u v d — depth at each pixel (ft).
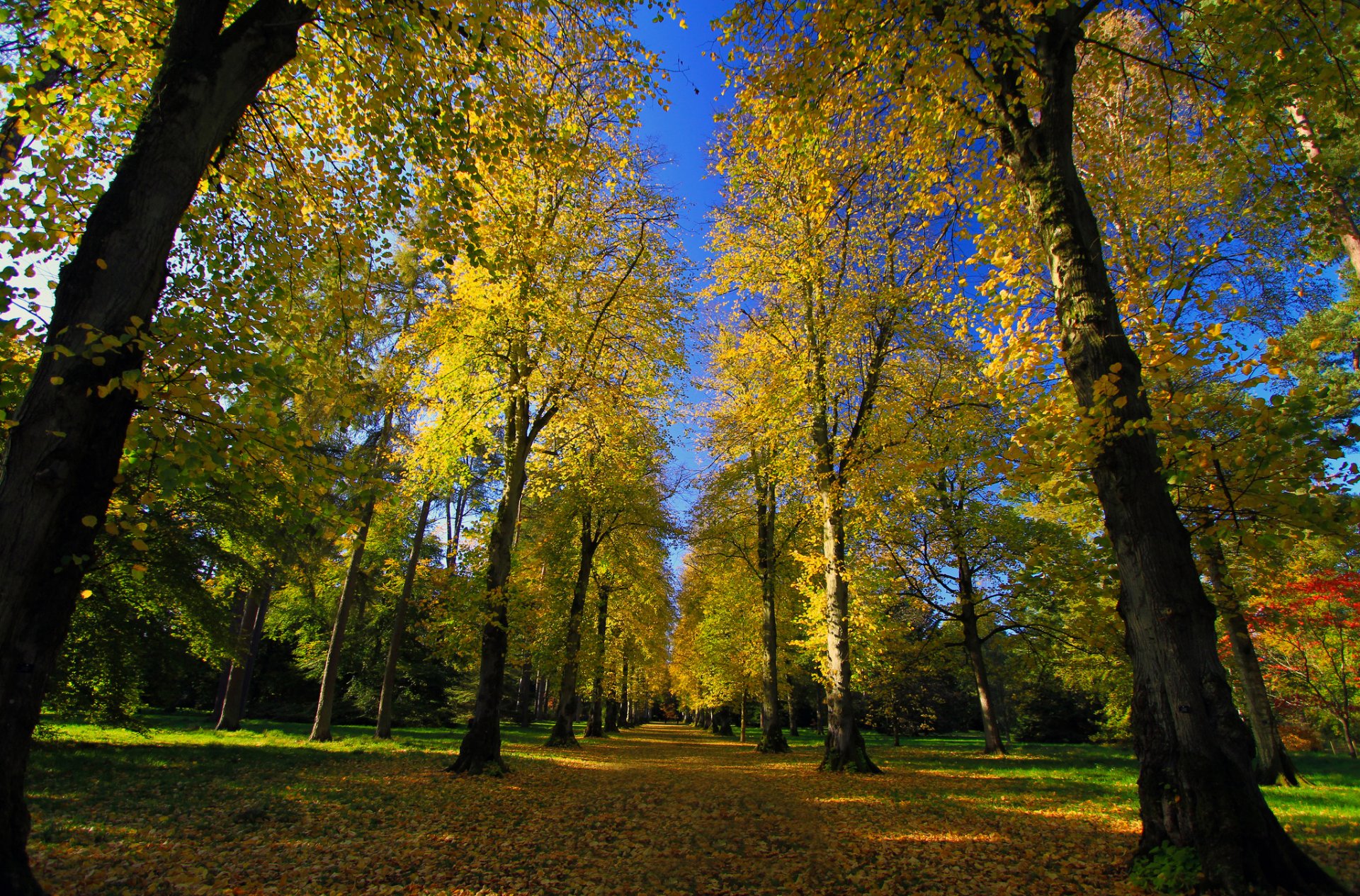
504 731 81.71
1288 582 25.22
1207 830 14.03
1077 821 23.62
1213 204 28.25
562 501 63.52
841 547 43.09
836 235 38.73
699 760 53.26
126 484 13.19
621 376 39.96
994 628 60.70
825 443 42.11
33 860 15.65
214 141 13.30
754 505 65.21
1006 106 20.21
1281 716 58.03
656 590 85.76
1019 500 51.39
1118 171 26.86
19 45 16.20
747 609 77.66
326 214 20.30
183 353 12.05
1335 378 31.42
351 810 23.98
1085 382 17.87
